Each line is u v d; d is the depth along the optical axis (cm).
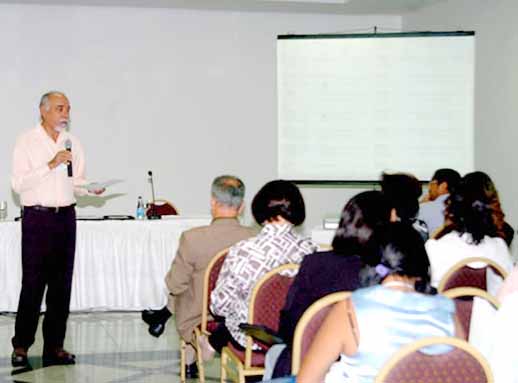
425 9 788
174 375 449
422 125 692
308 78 698
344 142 700
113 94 776
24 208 450
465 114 685
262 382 230
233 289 319
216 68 797
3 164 752
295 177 706
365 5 775
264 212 319
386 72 691
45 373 453
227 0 745
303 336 236
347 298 204
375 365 198
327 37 694
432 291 206
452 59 682
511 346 217
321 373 202
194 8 784
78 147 475
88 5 765
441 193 503
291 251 316
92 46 770
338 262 253
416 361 185
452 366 187
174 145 792
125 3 757
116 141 779
